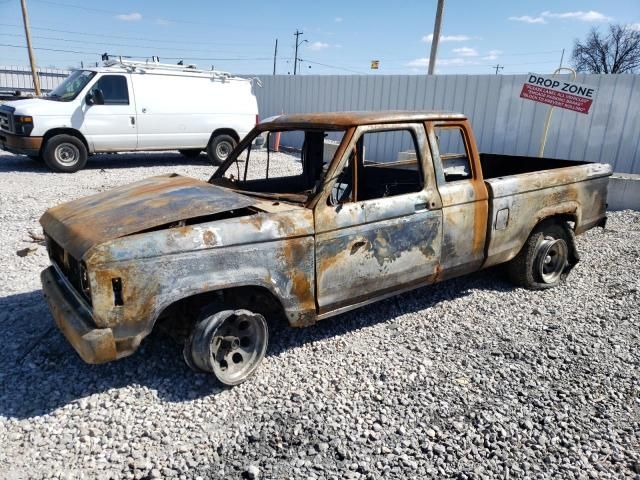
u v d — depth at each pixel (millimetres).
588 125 9703
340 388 3326
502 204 4465
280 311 3557
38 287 4914
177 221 3129
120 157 14469
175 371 3475
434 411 3115
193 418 3018
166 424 2957
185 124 12648
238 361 3385
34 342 3809
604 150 9602
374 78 13688
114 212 3246
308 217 3412
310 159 4688
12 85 27625
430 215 4000
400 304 4660
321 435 2883
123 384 3320
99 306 2822
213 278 3088
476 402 3209
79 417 3004
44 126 10906
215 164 13375
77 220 3277
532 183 4703
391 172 4922
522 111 10523
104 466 2641
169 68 12703
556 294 4965
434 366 3623
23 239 6391
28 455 2705
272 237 3266
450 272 4301
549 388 3367
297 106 16734
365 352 3799
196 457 2703
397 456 2738
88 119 11352
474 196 4273
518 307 4637
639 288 5020
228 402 3174
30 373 3434
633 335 4090
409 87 12609
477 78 11109
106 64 12414
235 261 3154
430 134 4055
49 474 2574
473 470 2650
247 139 4586
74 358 3604
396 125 3867
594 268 5695
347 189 3910
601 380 3457
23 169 11766
